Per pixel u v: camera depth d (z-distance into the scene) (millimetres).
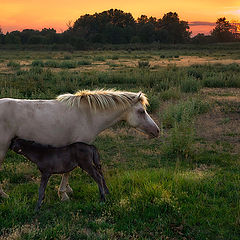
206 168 6918
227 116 11883
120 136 9625
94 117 5156
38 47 92812
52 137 5000
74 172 6582
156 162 7430
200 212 4723
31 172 6566
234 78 19859
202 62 39469
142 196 5004
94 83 20031
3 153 4957
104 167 6941
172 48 99562
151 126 5422
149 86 18312
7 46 95438
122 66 34000
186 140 7945
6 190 5656
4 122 4801
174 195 5195
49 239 3986
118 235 4133
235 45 110938
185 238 4059
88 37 119375
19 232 4129
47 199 5207
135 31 139250
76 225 4379
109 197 5078
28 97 13781
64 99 5094
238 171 6637
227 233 4184
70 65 32531
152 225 4328
